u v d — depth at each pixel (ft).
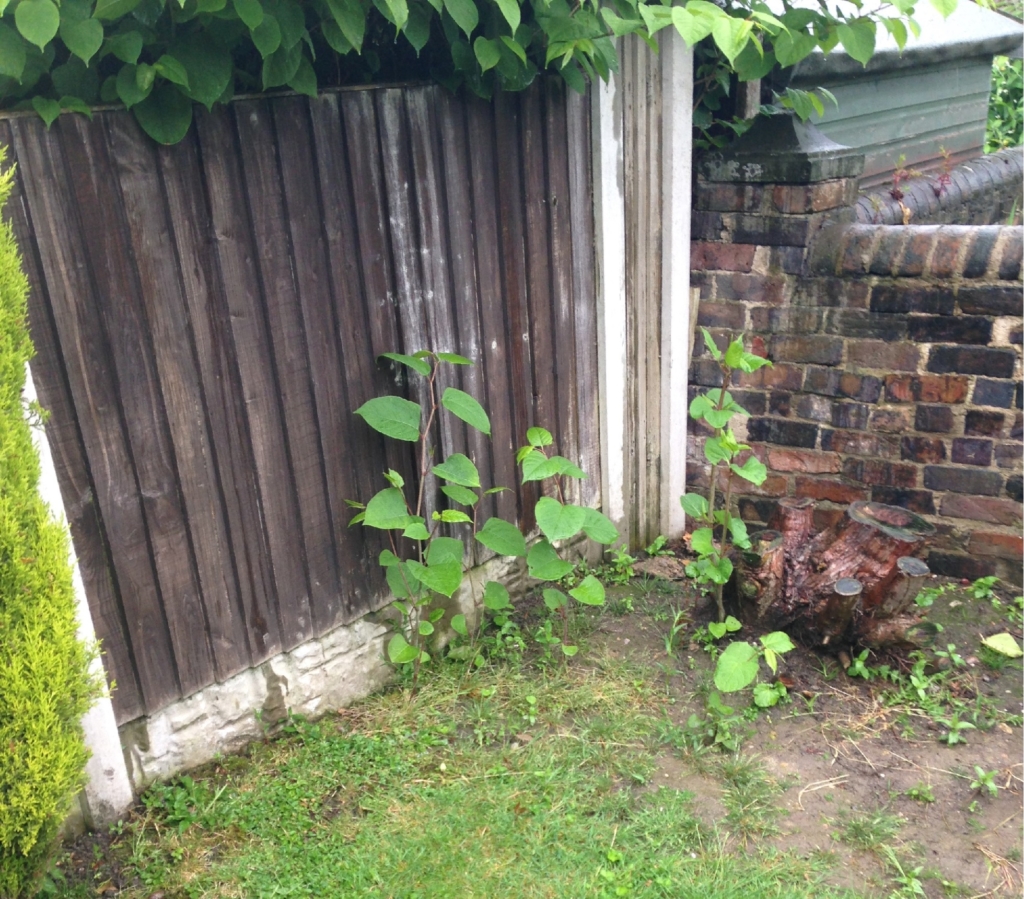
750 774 9.27
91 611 7.95
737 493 14.43
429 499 10.82
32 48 6.75
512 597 12.35
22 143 6.86
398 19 7.45
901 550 10.68
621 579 13.19
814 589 11.01
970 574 13.05
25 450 6.64
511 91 10.30
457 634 11.51
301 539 9.52
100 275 7.45
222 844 8.34
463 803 8.81
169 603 8.50
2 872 6.70
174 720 8.84
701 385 14.25
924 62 18.30
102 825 8.37
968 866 8.25
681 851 8.31
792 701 10.50
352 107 8.97
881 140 18.58
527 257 11.30
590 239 12.14
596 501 13.35
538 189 11.22
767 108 13.07
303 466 9.36
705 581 12.41
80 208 7.25
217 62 7.47
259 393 8.79
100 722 8.06
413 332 10.11
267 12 7.41
